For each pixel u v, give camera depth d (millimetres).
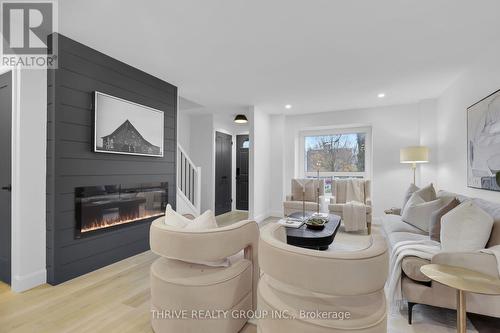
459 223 1832
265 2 1906
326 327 1126
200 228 1716
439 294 1729
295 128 5754
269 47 2627
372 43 2527
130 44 2572
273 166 5848
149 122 3344
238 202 6832
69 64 2455
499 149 2369
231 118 6246
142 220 3303
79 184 2547
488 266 1561
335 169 5633
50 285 2357
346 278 1134
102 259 2801
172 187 3811
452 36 2381
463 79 3250
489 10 1980
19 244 2227
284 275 1235
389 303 2031
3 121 2385
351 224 4277
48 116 2381
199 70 3240
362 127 5418
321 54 2771
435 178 4387
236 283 1668
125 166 3061
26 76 2268
